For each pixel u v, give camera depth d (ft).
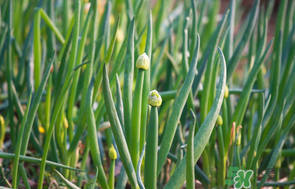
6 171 4.78
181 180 3.89
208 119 3.85
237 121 4.58
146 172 3.89
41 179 4.15
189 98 4.50
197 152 3.85
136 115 3.92
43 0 5.77
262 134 4.84
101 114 4.53
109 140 4.85
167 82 5.26
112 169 4.18
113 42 4.13
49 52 5.62
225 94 4.47
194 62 3.95
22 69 5.46
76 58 4.59
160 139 4.76
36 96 4.04
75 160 4.60
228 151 4.53
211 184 4.64
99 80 4.27
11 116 4.80
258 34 5.44
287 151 4.93
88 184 4.64
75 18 4.35
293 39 5.16
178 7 9.99
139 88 3.87
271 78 5.62
